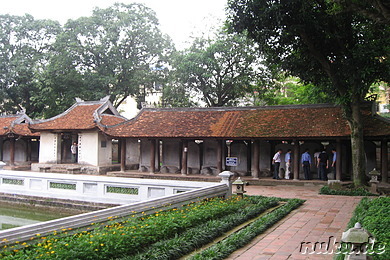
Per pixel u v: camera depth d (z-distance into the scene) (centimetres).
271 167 2564
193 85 3881
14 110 4781
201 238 958
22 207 1884
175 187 1577
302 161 2341
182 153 2734
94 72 4309
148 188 1625
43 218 1680
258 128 2370
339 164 2200
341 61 1934
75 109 3288
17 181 1961
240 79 3638
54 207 1802
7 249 722
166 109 2861
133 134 2641
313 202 1653
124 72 4288
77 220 886
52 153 3148
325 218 1307
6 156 3588
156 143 2831
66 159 3328
